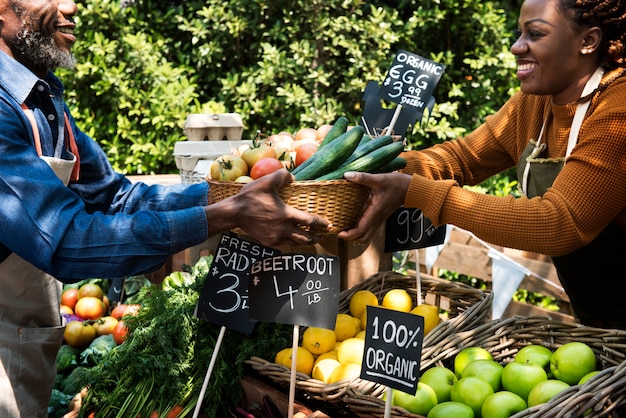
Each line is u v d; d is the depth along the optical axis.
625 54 2.07
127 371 2.41
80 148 2.44
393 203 2.13
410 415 1.93
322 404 2.19
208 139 3.74
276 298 2.07
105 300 3.64
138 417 2.33
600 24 2.02
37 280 2.16
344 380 2.07
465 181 2.68
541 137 2.32
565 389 1.82
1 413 2.07
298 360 2.29
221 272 2.24
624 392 1.83
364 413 2.01
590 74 2.10
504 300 3.90
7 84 2.02
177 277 3.00
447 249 4.56
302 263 2.08
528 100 2.43
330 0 5.44
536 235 2.03
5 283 2.10
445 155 2.62
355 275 2.83
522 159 2.38
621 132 1.98
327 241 2.74
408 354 1.85
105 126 5.48
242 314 2.19
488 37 5.63
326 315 2.05
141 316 2.46
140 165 5.34
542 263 4.06
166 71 5.36
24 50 2.09
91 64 5.27
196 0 5.81
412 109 2.78
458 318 2.35
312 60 5.59
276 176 1.95
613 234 2.20
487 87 5.59
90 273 1.91
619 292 2.32
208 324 2.38
